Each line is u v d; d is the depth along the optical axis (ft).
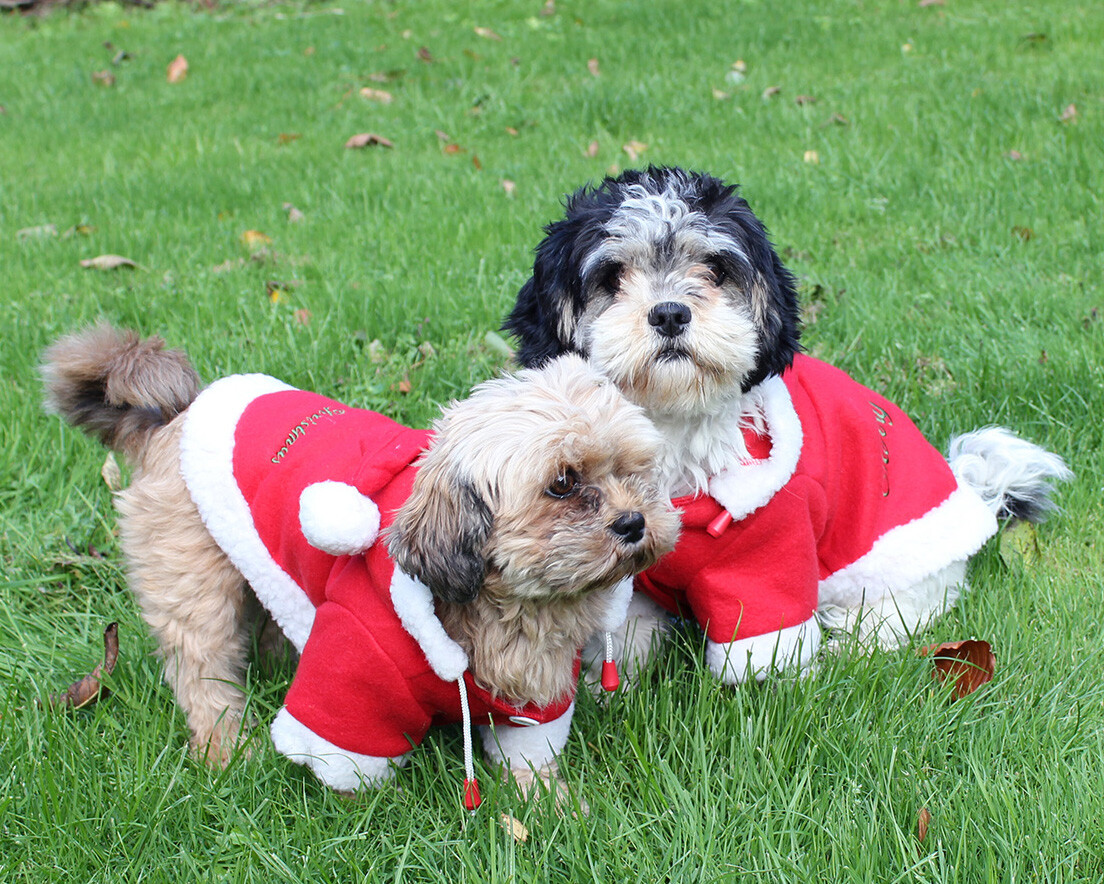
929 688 3.85
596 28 12.05
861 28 11.20
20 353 5.21
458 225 6.64
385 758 3.58
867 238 6.39
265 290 5.87
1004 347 5.16
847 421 4.11
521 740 3.67
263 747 3.71
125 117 9.78
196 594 3.81
